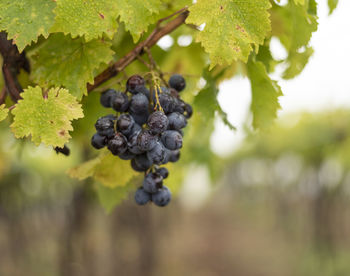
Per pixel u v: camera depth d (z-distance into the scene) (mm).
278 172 26625
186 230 24047
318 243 15883
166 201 1606
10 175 9914
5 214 12539
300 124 16625
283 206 24531
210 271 14594
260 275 13883
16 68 1543
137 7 1354
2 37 1456
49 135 1223
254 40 1319
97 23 1303
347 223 21578
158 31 1525
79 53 1463
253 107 1869
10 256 13336
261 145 22906
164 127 1320
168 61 2281
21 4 1272
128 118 1396
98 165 1717
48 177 12859
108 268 12758
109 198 2119
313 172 18719
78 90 1432
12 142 2258
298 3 1566
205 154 4375
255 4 1311
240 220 28578
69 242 10180
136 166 1540
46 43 1485
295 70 1859
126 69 1886
